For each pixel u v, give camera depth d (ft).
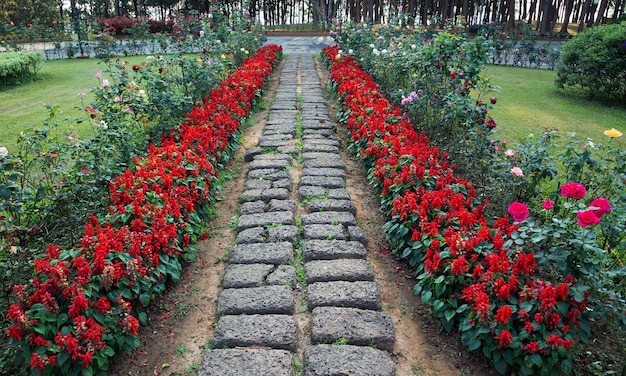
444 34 19.77
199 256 12.25
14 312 7.40
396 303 10.48
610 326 9.30
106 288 8.45
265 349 8.78
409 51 23.59
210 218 14.16
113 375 8.39
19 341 7.68
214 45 31.63
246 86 25.44
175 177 13.04
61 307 8.09
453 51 19.19
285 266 11.32
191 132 16.52
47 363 7.32
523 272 8.94
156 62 21.35
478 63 18.45
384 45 30.42
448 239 9.97
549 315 7.94
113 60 48.44
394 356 8.91
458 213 11.10
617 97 31.22
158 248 10.00
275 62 41.52
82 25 55.52
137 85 18.35
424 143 16.51
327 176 16.78
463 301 9.30
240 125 21.62
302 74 38.14
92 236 9.61
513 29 82.43
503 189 13.00
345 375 8.11
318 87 32.48
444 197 11.96
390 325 9.37
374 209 14.88
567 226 8.70
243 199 15.07
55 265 8.34
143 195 11.71
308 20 129.59
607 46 30.22
